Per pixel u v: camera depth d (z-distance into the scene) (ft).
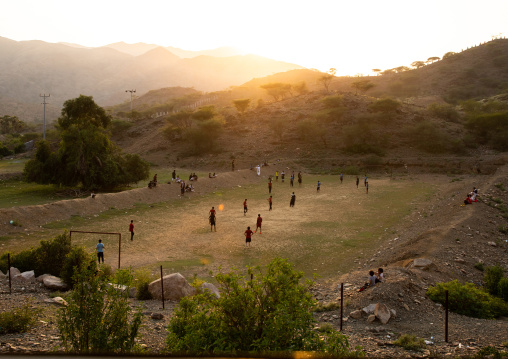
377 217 97.09
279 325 19.44
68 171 134.00
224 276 21.77
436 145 238.27
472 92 477.77
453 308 40.06
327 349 19.65
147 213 100.37
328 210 106.93
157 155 272.72
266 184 161.38
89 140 136.15
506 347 28.17
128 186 155.84
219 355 12.01
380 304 36.09
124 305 20.56
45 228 79.41
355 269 57.93
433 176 187.42
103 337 19.16
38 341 24.34
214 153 261.65
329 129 274.36
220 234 80.89
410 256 58.65
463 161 210.59
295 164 222.48
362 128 246.47
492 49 603.67
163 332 29.73
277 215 100.89
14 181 166.71
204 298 22.25
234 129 294.25
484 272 54.60
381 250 67.97
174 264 60.08
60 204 91.35
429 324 34.73
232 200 123.34
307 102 334.85
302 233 81.71
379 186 155.33
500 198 105.91
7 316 27.61
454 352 27.27
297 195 133.69
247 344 20.20
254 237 78.59
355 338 30.30
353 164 219.82
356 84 374.84
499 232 75.25
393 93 527.40
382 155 231.50
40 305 35.40
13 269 48.39
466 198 102.42
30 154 290.35
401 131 260.62
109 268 46.50
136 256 64.13
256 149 258.57
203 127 262.26
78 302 19.70
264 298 21.22
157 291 41.86
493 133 244.42
